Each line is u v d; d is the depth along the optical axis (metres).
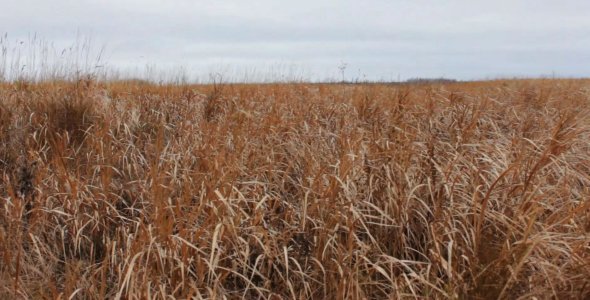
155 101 6.55
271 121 5.42
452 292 2.54
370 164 3.72
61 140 4.47
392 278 2.82
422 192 3.50
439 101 6.86
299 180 3.89
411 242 3.32
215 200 3.35
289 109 6.49
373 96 7.06
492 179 3.51
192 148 4.61
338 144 4.59
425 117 5.75
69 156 4.41
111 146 4.70
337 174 3.73
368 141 4.49
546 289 2.54
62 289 2.95
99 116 5.41
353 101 6.96
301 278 3.01
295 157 4.42
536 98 7.65
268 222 3.58
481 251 2.78
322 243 3.14
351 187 3.54
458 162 3.80
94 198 3.69
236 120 5.56
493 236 3.04
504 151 4.08
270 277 3.19
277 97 7.19
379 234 3.36
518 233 2.98
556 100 7.23
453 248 2.92
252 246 3.31
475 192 3.01
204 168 4.08
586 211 3.16
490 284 2.55
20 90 6.47
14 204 3.40
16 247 3.20
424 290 2.75
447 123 5.43
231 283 3.17
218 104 6.65
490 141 4.45
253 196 3.71
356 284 2.69
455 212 3.18
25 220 3.68
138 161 4.67
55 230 3.48
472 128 4.52
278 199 3.65
